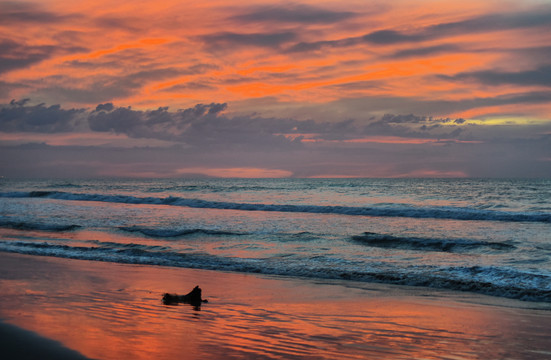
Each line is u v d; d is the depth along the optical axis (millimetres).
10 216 30062
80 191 73438
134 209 36375
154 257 15539
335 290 10719
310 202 45000
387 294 10312
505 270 12164
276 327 7203
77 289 10133
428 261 14805
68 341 5891
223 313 8203
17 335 6117
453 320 7859
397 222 27000
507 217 28594
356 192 64812
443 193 61688
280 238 19953
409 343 6387
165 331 6691
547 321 7844
